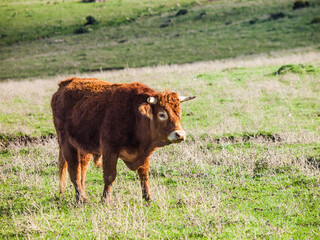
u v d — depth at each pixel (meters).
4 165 21.80
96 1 158.38
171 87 37.28
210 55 79.12
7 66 87.38
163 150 22.31
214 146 22.36
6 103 35.72
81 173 17.38
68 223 14.27
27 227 13.93
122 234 13.00
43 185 18.94
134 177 19.08
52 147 24.19
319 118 26.55
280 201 15.02
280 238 12.19
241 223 13.33
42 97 37.78
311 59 48.75
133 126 14.99
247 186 16.77
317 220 13.36
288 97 31.66
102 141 15.36
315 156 19.22
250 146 21.80
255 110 28.98
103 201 15.51
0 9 152.88
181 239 12.51
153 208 15.20
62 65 83.38
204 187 16.95
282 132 23.58
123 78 44.28
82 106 16.48
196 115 28.97
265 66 46.78
